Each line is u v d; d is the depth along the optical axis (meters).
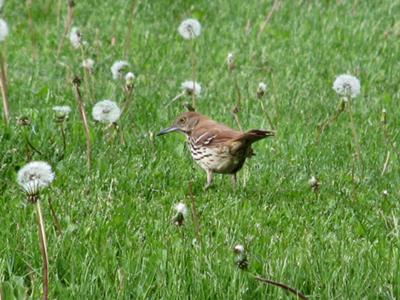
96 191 10.98
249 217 10.42
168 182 11.80
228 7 22.14
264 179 12.07
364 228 10.28
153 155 12.52
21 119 11.91
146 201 11.03
